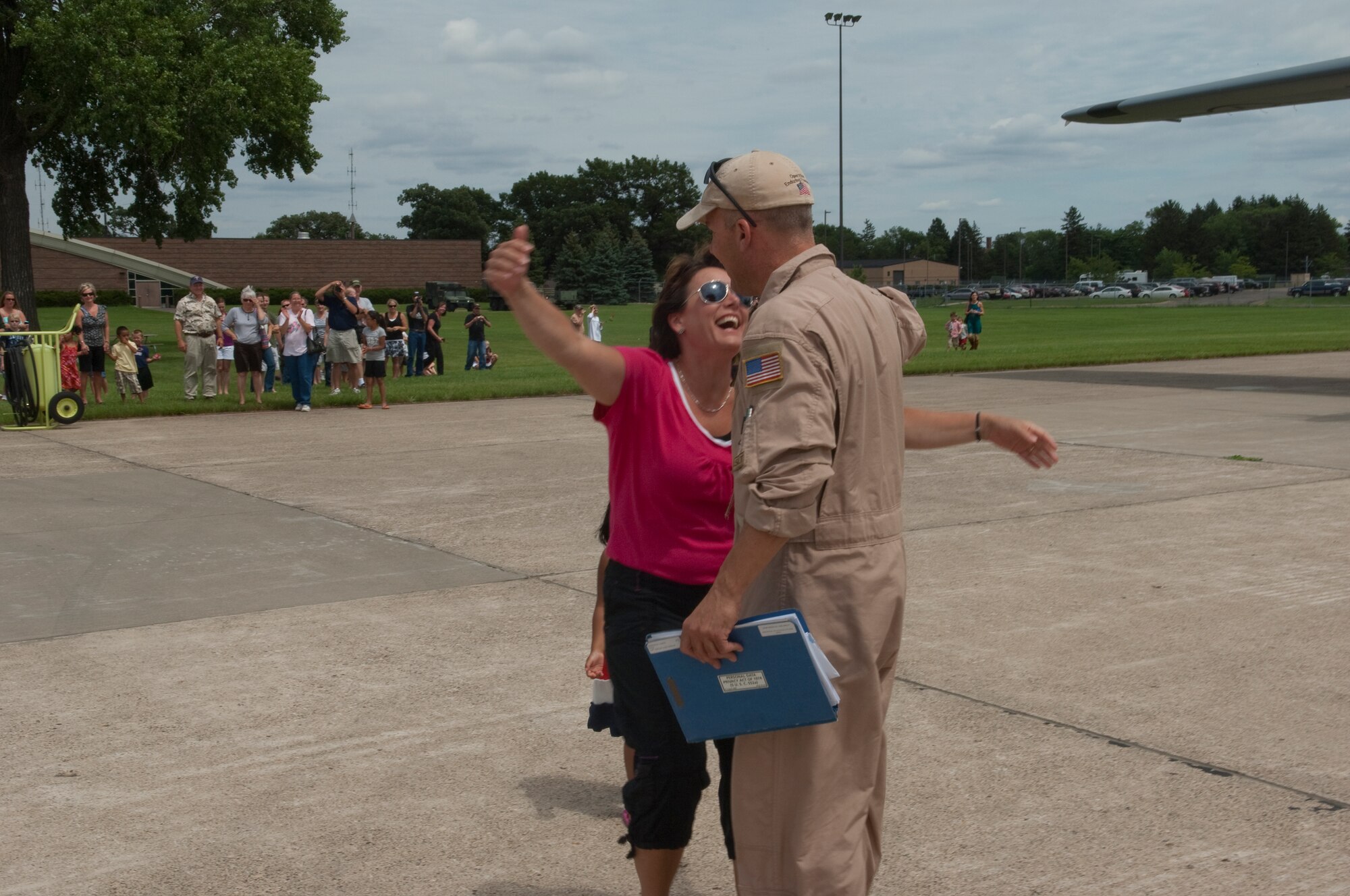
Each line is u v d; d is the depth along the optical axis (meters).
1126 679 5.02
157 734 4.52
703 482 2.81
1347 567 6.90
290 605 6.37
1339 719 4.54
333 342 18.14
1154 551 7.39
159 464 11.65
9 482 10.58
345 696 4.93
